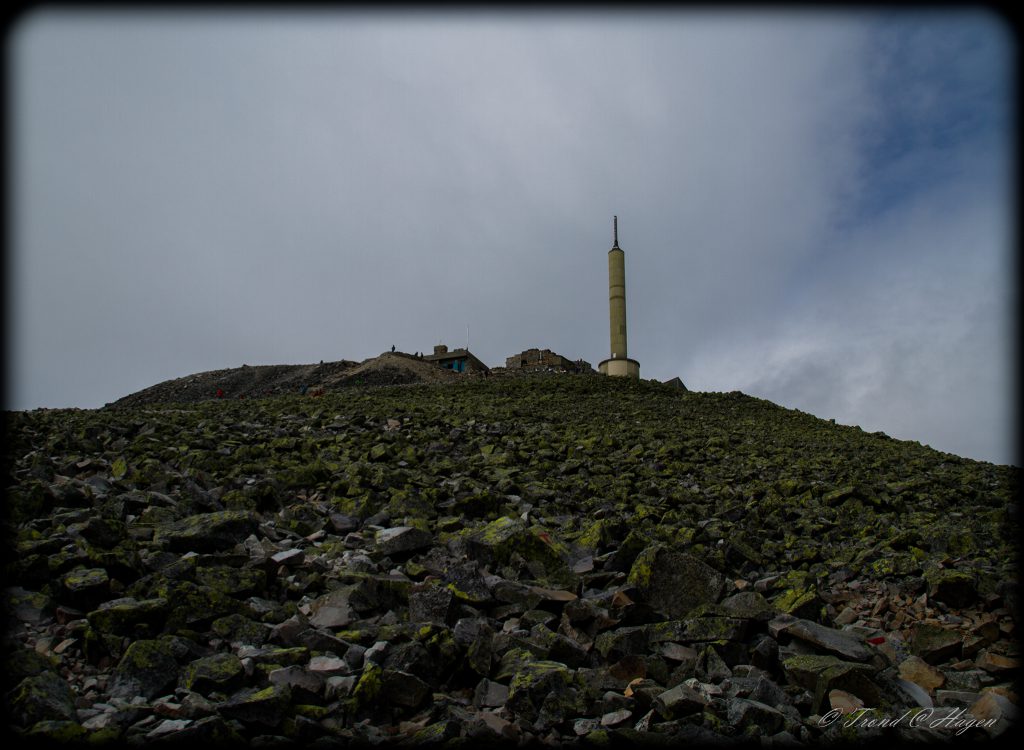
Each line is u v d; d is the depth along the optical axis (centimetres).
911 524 1277
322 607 699
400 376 6069
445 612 676
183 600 618
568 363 6550
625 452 1936
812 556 1061
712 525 1195
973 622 783
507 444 1852
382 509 1098
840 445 2398
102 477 1045
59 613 585
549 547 876
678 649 655
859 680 576
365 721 514
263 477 1194
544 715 535
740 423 2920
